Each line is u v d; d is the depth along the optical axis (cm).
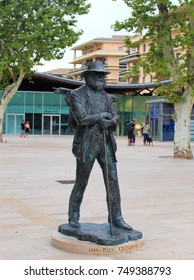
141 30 2073
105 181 617
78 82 5222
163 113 4153
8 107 5094
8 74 3120
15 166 1658
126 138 4794
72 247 582
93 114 599
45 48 2869
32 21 2891
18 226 730
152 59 2084
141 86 5500
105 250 573
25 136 4425
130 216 819
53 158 2019
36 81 5372
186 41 1967
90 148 604
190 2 1898
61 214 826
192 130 4388
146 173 1514
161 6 1998
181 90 2103
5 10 2828
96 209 870
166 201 979
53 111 5225
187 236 677
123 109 5638
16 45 2833
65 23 2909
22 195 1030
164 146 3291
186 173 1529
